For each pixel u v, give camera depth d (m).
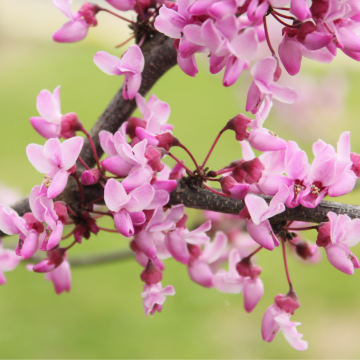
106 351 0.64
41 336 0.66
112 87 1.53
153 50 0.30
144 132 0.28
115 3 0.30
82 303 0.73
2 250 0.31
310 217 0.29
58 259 0.29
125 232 0.28
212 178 0.29
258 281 0.30
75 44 1.94
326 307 0.71
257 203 0.28
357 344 0.66
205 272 0.31
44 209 0.28
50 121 0.29
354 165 0.28
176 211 0.28
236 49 0.27
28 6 2.04
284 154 0.28
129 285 0.77
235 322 0.70
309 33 0.27
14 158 1.03
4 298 0.73
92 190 0.29
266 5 0.27
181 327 0.69
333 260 0.28
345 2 0.27
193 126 1.17
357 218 0.29
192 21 0.27
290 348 0.66
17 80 1.55
